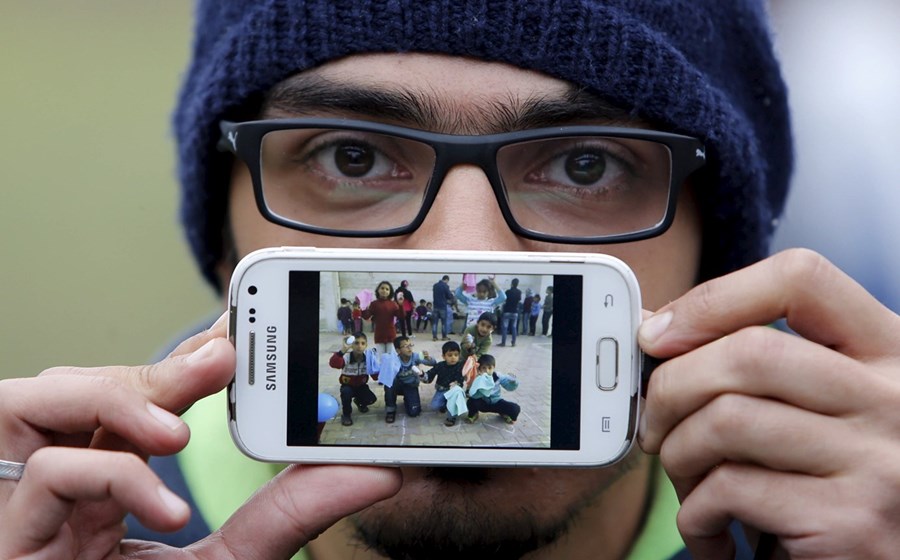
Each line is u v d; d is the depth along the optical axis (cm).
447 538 113
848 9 241
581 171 116
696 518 90
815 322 86
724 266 128
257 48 115
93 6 258
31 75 256
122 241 255
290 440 93
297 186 117
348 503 92
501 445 94
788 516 84
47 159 254
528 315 95
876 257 231
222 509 150
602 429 94
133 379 90
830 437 82
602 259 94
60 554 88
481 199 109
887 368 85
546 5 110
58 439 94
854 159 236
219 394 159
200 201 130
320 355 94
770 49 140
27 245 250
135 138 256
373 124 111
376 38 110
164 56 257
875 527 82
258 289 94
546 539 117
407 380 94
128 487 83
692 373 86
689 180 123
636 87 112
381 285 94
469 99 110
